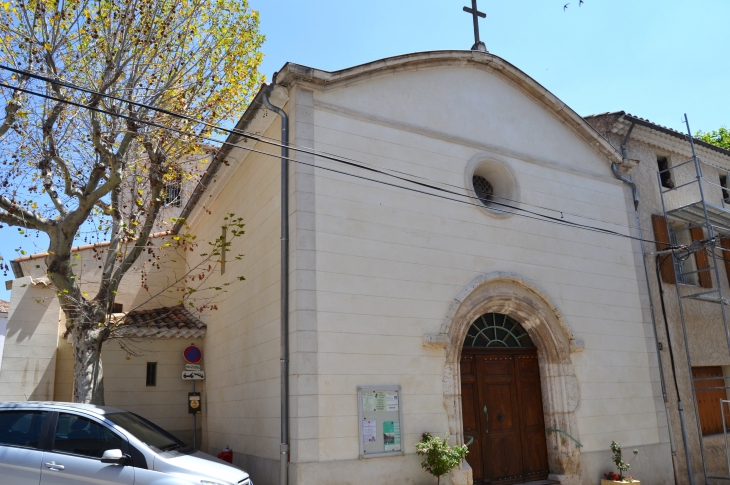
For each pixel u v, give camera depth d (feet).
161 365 43.47
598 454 36.14
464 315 33.35
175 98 35.55
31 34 31.09
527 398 36.52
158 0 33.50
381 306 30.55
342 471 27.32
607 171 44.01
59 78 31.50
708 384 46.75
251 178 37.29
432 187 32.45
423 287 32.19
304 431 26.96
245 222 37.63
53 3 30.94
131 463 21.06
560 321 36.94
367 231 31.22
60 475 20.80
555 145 41.32
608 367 38.63
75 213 31.09
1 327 50.29
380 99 34.06
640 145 48.47
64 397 42.06
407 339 30.91
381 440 28.81
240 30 38.32
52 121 31.32
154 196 34.86
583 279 39.34
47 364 41.65
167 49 35.09
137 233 39.22
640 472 37.78
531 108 40.93
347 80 32.86
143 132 33.55
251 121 35.04
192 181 55.83
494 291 34.94
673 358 43.09
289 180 30.55
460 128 36.81
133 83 33.04
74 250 46.96
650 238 45.62
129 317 44.01
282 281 29.45
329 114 31.89
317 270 29.19
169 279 49.88
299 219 29.32
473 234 35.04
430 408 30.73
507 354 36.65
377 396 29.25
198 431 43.11
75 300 31.40
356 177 31.71
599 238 41.32
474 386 34.71
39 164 31.73
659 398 40.50
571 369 36.65
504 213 36.63
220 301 41.52
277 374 29.84
